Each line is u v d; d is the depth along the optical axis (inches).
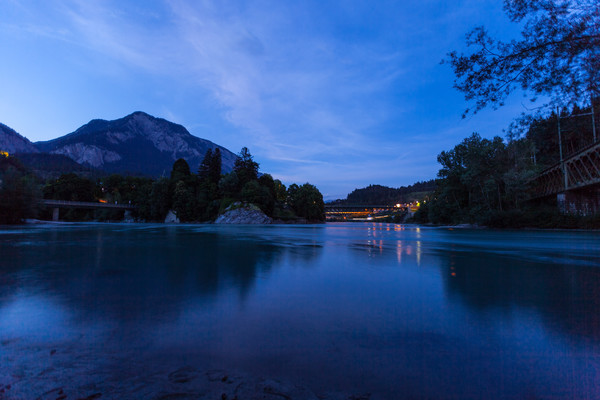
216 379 120.4
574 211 2014.0
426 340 163.6
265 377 122.6
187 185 5344.5
